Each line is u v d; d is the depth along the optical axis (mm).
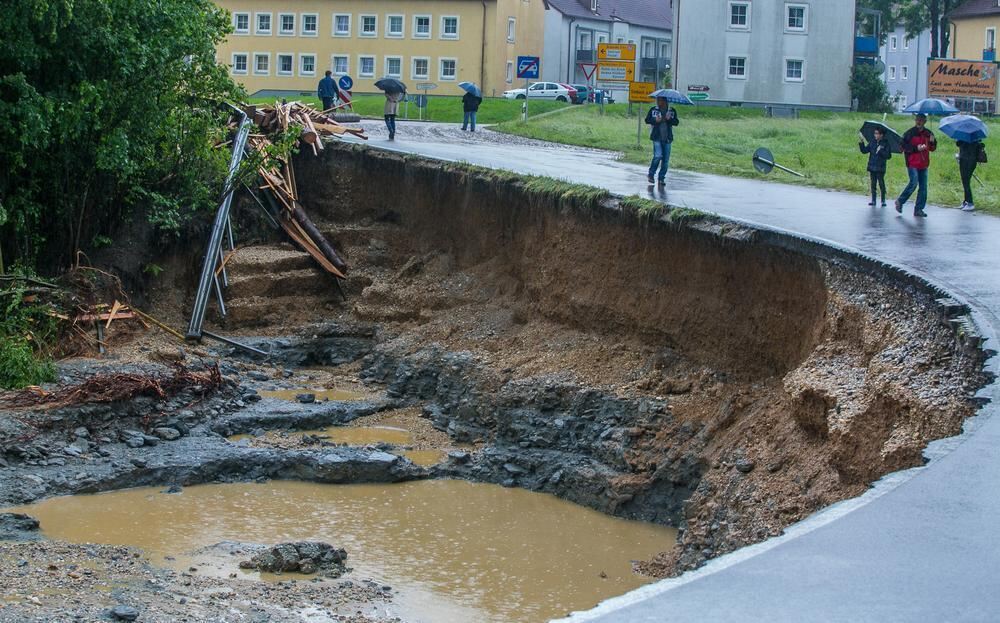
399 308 26312
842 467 13344
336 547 15297
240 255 28219
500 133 41719
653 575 14938
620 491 17641
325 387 23656
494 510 17500
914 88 100562
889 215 22203
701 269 19953
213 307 26859
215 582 13547
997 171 33562
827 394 14352
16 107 22891
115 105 24828
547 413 20062
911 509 7758
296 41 79562
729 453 16672
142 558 14258
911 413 11969
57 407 19078
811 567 6789
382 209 30016
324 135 31938
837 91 60312
